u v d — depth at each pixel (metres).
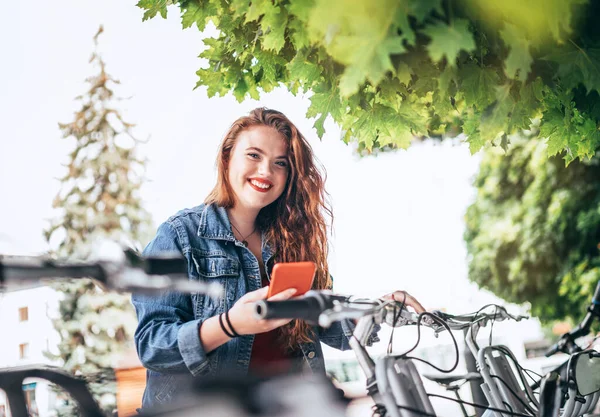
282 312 1.48
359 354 1.64
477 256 11.67
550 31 1.92
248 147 2.57
